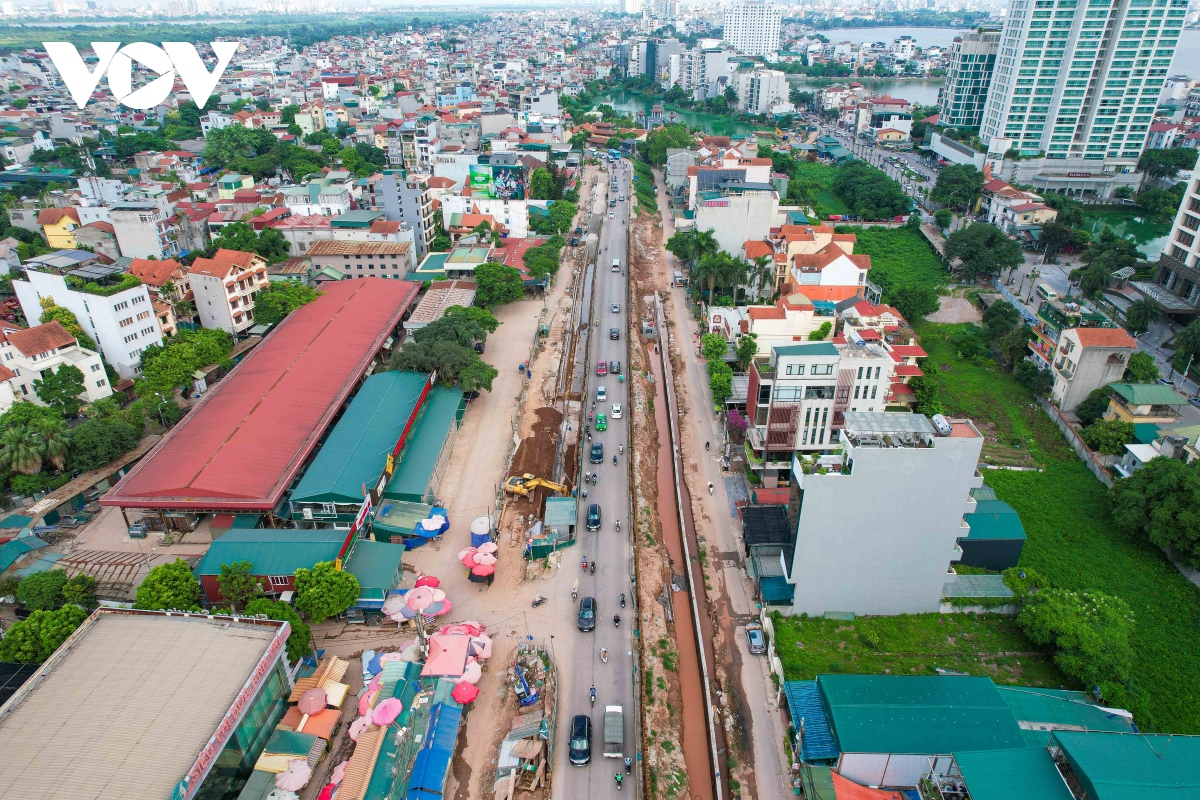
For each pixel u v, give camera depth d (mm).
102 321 123875
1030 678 76000
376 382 117875
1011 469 110438
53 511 96750
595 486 105375
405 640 78625
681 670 78688
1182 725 71250
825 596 83438
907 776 62844
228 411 105625
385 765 62031
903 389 125062
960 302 172000
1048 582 84750
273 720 67438
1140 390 112875
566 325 159625
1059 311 133625
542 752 65312
